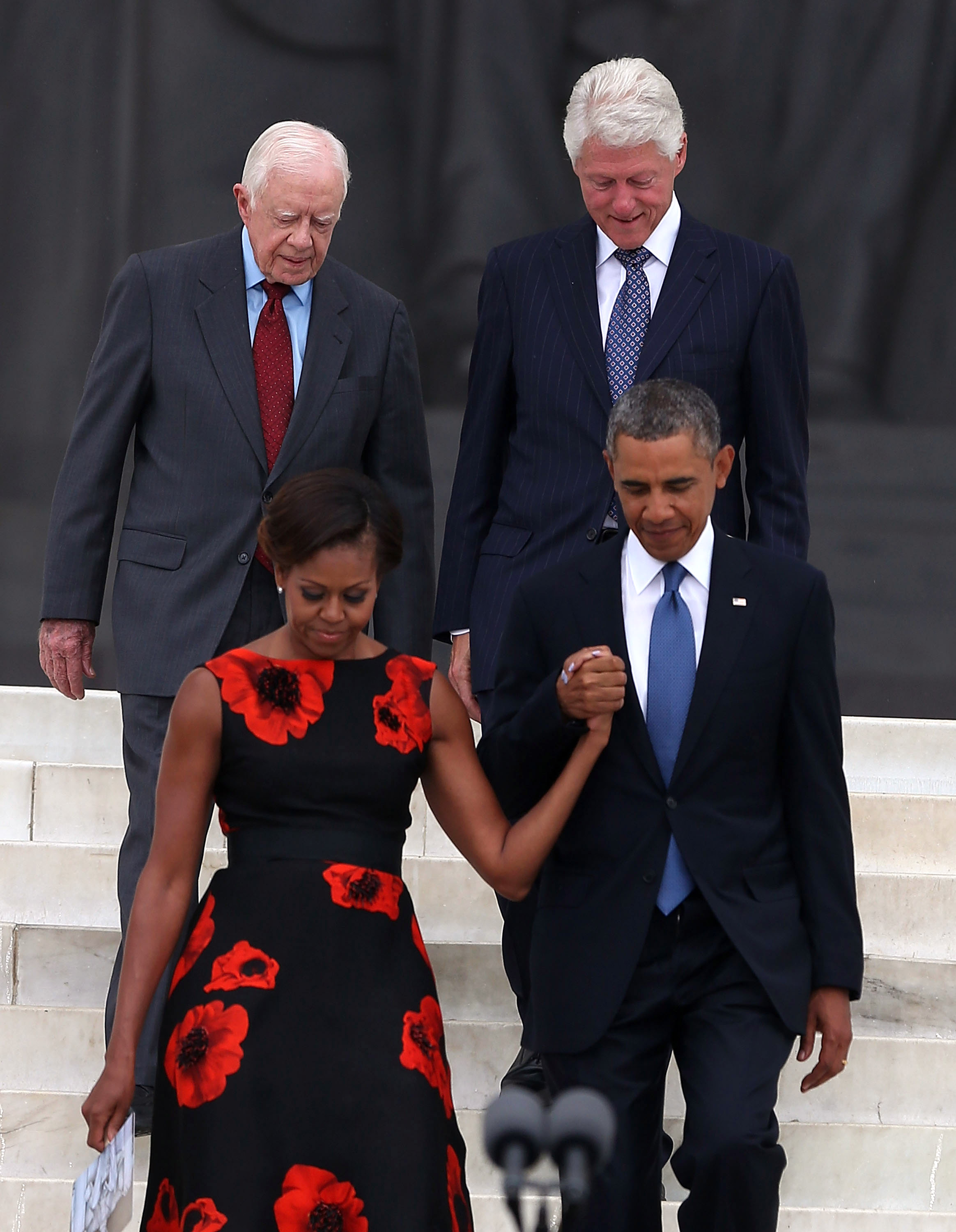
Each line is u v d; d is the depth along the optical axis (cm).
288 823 1044
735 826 1087
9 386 3238
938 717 3003
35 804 1792
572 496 1343
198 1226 945
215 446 1430
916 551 3197
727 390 1342
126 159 3238
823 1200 1443
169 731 1057
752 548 1120
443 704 1091
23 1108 1448
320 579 1018
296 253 1395
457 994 1564
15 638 3064
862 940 1093
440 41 3225
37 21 3206
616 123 1290
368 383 1470
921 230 3247
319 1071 982
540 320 1380
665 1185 1405
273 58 3234
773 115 3241
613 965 1077
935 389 3253
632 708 1090
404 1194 964
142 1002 1025
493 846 1082
